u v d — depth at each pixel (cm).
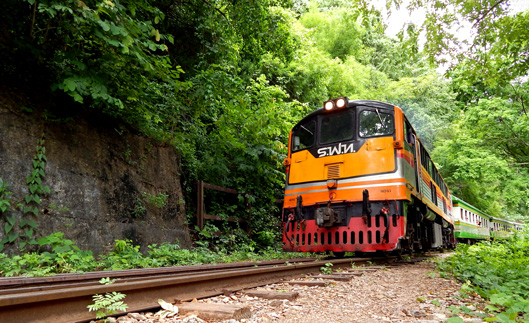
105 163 741
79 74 623
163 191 880
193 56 1248
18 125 605
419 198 902
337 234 783
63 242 560
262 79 1306
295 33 1611
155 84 861
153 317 291
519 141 1911
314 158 851
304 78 1756
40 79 672
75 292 264
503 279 532
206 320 290
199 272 486
